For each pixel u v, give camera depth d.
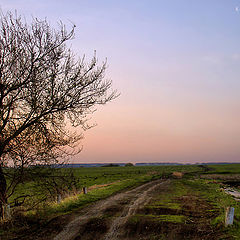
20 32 10.86
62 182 12.31
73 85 11.43
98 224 11.04
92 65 11.75
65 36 11.41
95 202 17.30
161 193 23.59
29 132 11.05
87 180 53.28
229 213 10.23
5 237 9.40
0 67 10.62
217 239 8.92
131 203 16.75
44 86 11.26
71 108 11.71
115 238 9.34
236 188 33.78
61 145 11.63
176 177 58.31
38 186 12.04
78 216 12.58
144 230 10.19
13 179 10.77
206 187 31.80
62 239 9.22
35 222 11.38
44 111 11.32
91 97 11.87
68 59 11.54
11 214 11.17
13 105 10.95
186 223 11.05
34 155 10.99
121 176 65.38
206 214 13.10
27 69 10.94
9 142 10.88
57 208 14.17
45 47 11.16
